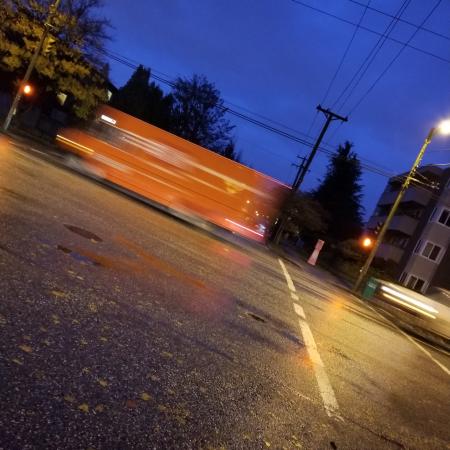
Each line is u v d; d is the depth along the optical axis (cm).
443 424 624
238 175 1986
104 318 472
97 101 3388
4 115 3378
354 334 1059
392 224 4638
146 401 345
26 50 3019
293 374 558
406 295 2247
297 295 1316
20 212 777
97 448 269
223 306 756
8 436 247
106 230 956
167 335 502
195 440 321
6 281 459
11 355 327
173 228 1625
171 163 2012
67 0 3083
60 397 303
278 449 358
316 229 4312
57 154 2777
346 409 512
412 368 949
